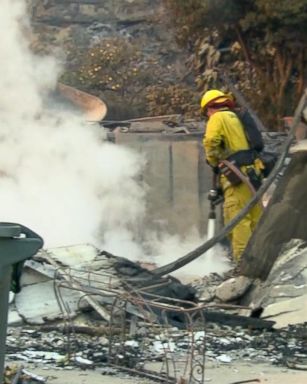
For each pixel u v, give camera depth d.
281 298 16.62
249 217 20.17
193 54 54.94
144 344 13.17
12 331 14.21
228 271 20.45
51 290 14.95
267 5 43.12
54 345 13.24
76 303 14.60
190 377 11.34
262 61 45.56
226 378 11.72
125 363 12.21
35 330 14.33
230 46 49.28
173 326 14.39
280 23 43.66
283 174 19.03
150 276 16.25
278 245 17.86
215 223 23.42
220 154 20.69
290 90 45.28
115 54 57.69
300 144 19.22
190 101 51.50
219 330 14.43
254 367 12.38
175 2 47.09
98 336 13.84
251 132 20.67
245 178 20.36
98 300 14.60
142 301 12.72
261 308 16.14
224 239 22.42
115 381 11.41
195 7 45.91
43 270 15.09
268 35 44.16
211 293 18.06
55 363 12.29
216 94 20.94
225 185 20.66
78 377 11.55
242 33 45.56
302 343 13.91
